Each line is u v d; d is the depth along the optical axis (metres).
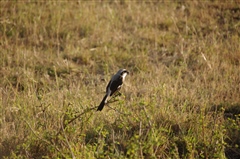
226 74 16.41
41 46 19.30
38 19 20.50
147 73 17.02
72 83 16.30
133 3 23.62
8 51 18.67
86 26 20.75
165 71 17.31
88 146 10.15
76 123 11.86
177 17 22.48
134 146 9.47
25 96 14.07
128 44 19.75
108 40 20.08
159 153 10.67
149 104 11.66
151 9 23.34
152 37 20.36
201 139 11.11
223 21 21.98
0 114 12.90
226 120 12.44
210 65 17.27
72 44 19.47
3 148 10.94
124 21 21.88
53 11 21.34
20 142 11.06
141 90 14.92
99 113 12.53
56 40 19.81
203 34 20.89
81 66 18.00
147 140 10.15
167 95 14.11
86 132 11.54
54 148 10.07
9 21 20.14
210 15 22.53
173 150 10.20
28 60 17.78
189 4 23.88
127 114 11.04
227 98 14.47
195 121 11.88
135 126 11.67
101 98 14.29
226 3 23.23
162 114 12.34
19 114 12.97
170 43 19.97
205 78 16.06
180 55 18.78
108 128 11.75
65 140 10.27
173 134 11.55
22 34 20.00
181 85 15.43
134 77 16.62
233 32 20.95
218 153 10.37
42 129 11.59
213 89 15.16
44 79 16.47
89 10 22.22
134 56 18.56
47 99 13.84
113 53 18.75
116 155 9.88
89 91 15.02
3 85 15.80
